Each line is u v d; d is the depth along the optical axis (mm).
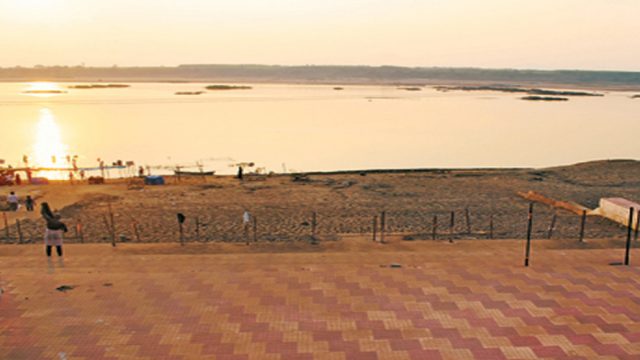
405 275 9820
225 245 14273
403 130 62375
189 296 8852
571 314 8141
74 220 18969
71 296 8820
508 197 24609
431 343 7262
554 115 81125
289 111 83375
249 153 45406
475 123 69875
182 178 31109
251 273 9992
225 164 40344
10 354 6961
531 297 8766
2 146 46625
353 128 63438
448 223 19062
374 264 10867
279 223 18891
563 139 55969
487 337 7430
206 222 18906
